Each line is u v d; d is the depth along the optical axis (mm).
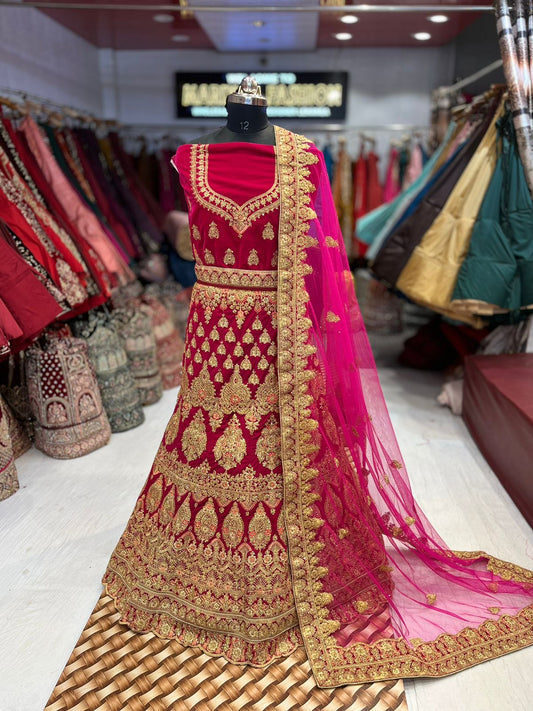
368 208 4539
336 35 3947
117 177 4078
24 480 2359
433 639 1528
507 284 2533
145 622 1567
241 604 1486
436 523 2064
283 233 1418
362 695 1375
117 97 4773
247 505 1485
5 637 1566
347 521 1600
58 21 3770
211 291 1506
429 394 3373
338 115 4648
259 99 1435
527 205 2496
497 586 1697
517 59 2334
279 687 1402
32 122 3039
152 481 1651
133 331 3049
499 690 1407
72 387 2488
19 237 2441
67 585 1760
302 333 1462
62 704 1364
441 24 3602
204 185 1437
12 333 2119
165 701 1370
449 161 3049
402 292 3293
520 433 2102
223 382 1494
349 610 1580
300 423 1479
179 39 4160
